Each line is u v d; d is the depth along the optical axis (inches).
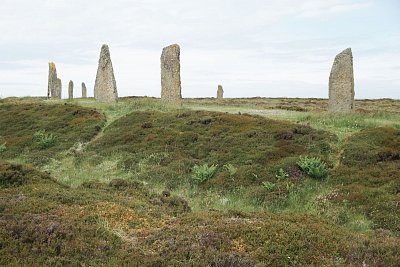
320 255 383.9
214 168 834.2
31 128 1295.5
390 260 366.6
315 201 692.1
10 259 369.1
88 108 1438.2
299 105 2337.6
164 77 1451.8
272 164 830.5
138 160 948.0
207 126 1111.0
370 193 674.2
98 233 426.0
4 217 446.6
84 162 985.5
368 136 913.5
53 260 367.2
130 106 1438.2
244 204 705.6
